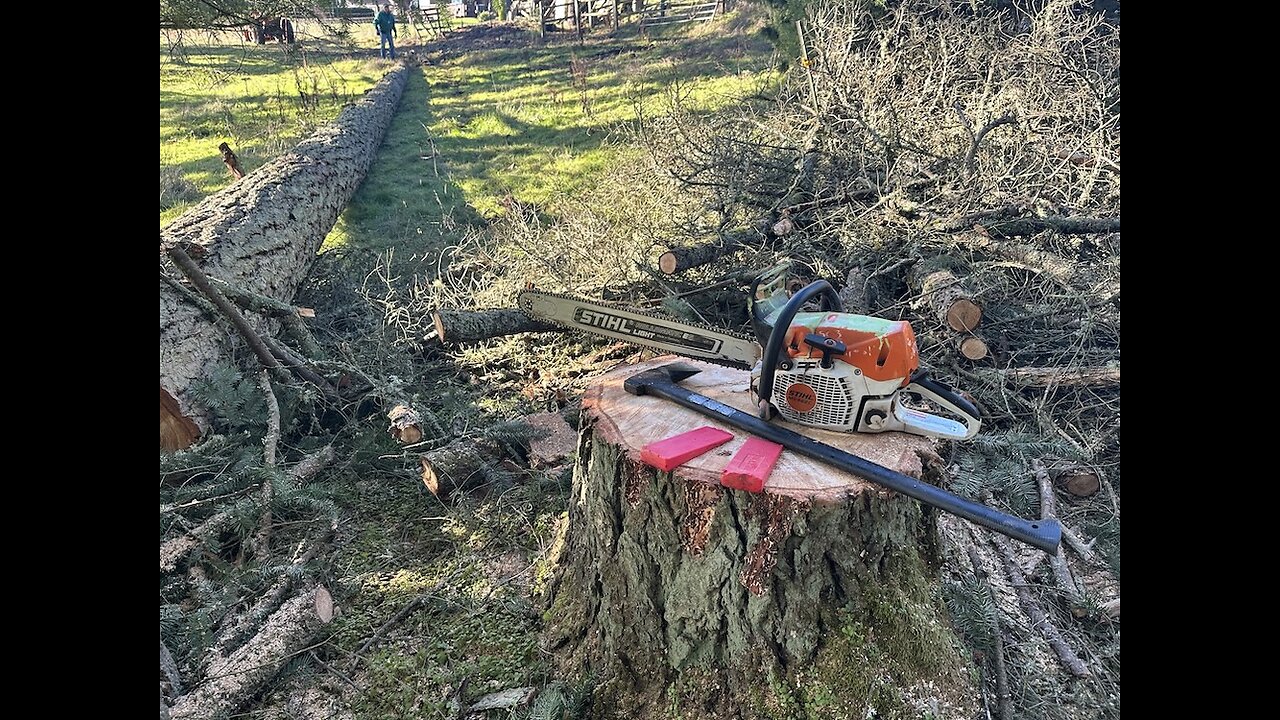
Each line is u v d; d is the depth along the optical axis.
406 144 10.68
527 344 4.82
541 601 2.88
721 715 2.21
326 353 4.71
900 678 2.16
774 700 2.16
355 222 7.71
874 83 5.63
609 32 18.02
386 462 3.87
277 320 4.68
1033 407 3.74
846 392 2.29
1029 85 5.59
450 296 5.27
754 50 12.66
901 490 2.08
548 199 7.89
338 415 4.30
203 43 7.38
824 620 2.18
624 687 2.38
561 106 11.78
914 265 4.57
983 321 4.25
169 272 4.02
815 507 2.07
